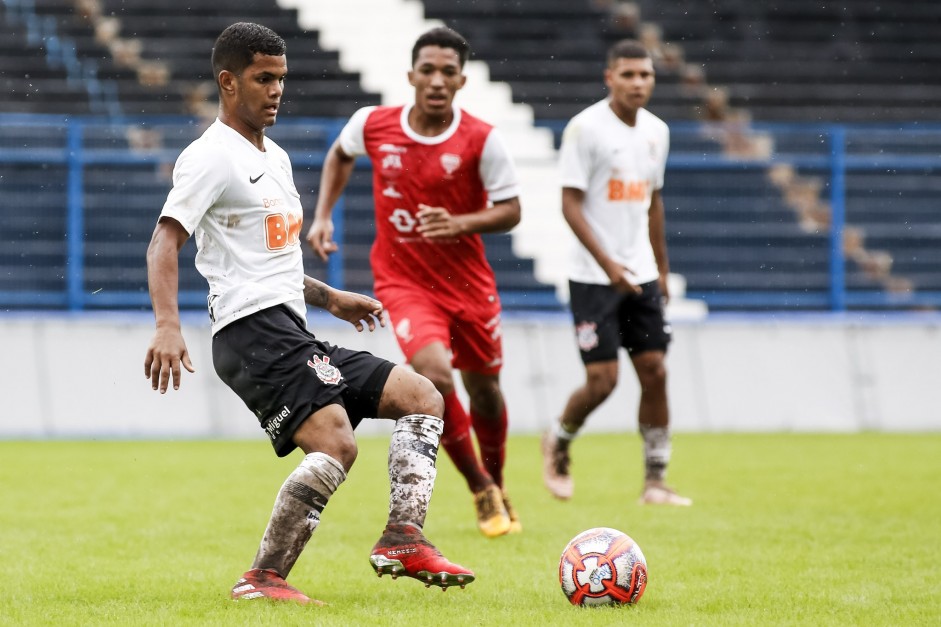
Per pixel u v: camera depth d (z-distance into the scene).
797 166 56.69
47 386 48.09
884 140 56.28
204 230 15.27
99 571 18.31
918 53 69.38
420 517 15.09
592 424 50.84
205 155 14.88
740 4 70.56
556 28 68.50
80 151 51.69
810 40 69.44
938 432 51.12
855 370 52.81
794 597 16.09
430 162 23.88
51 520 24.88
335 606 14.76
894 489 31.20
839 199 55.97
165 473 34.84
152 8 66.06
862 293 56.59
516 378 50.47
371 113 24.67
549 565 19.08
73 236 51.50
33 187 52.12
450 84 23.64
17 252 51.94
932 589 16.88
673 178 57.53
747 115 66.69
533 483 33.56
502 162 23.88
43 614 14.36
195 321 49.44
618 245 28.61
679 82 67.31
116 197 52.16
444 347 23.06
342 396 15.31
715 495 30.00
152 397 48.59
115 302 51.94
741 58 68.38
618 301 28.42
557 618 14.05
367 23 67.31
